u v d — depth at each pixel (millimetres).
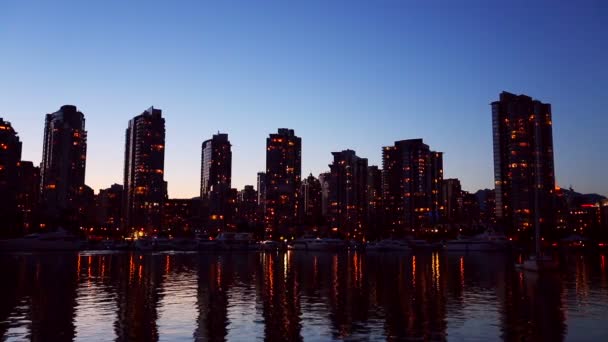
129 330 36406
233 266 115875
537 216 103250
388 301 52219
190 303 50469
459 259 161125
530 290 62406
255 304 49906
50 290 61688
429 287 66625
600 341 33062
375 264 128875
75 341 32812
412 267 114312
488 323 39281
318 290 62938
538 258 97375
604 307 47719
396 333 35562
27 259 145250
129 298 54250
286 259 160625
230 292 60500
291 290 62938
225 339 33656
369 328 37344
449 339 33625
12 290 61500
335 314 43719
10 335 34594
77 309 46094
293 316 42688
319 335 34938
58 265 115125
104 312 44406
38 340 33094
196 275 87188
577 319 41062
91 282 72625
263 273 93125
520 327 37656
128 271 96312
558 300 52781
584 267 113188
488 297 55438
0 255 174500
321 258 171250
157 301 51969
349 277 84000
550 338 33969
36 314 43094
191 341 33031
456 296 56438
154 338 33875
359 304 49969
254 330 36625
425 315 43156
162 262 132375
